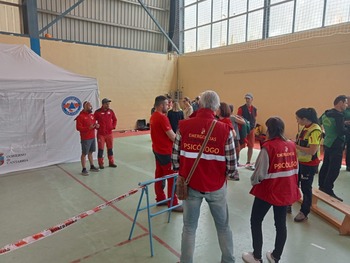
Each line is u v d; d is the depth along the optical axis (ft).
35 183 14.53
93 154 19.61
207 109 6.54
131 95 35.91
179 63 39.78
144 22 39.50
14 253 8.15
